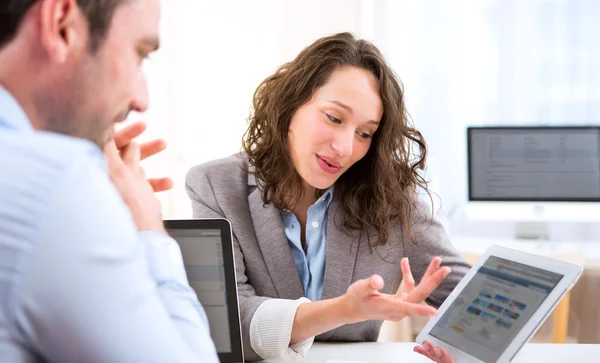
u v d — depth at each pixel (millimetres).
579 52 3352
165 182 1046
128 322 552
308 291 1509
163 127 3477
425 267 1521
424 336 1228
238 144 3539
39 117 589
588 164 2945
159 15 655
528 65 3391
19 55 565
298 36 3547
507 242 2971
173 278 725
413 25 3461
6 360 524
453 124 3463
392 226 1490
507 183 2996
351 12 3516
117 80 613
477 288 1213
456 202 3479
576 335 3227
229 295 1192
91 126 615
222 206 1506
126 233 568
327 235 1481
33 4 555
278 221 1489
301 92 1395
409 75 3475
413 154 1545
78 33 578
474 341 1130
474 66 3438
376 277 1126
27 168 529
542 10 3373
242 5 3512
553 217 2967
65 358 542
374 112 1364
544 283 1094
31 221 519
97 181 561
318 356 1336
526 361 1307
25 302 519
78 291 527
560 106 3383
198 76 3500
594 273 3170
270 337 1261
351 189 1473
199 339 698
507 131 2994
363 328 1459
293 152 1445
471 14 3428
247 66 3533
